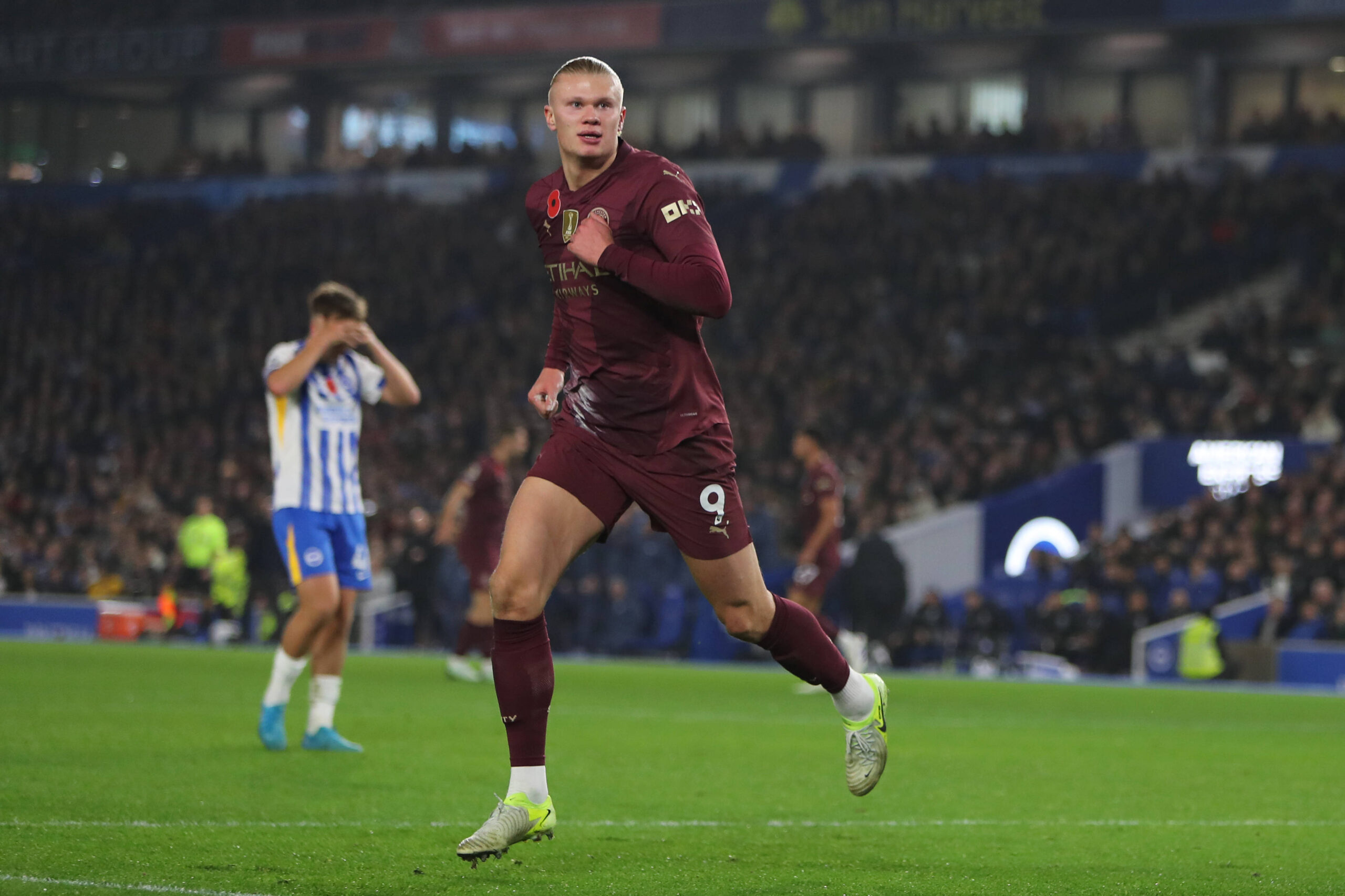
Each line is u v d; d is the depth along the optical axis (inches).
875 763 306.2
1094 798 407.8
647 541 1405.0
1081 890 268.4
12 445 2028.8
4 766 408.5
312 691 467.5
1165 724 703.1
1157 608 1305.4
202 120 3006.9
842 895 258.8
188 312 2297.0
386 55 2659.9
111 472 1929.1
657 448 277.4
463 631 866.1
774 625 289.9
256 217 2474.2
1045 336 1838.1
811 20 2379.4
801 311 1948.8
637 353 275.3
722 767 461.7
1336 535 1295.5
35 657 1007.0
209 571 1455.5
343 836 307.9
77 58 2822.3
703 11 2447.1
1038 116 2493.8
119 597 1572.3
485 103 2851.9
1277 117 2124.8
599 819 346.9
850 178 2285.9
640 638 1375.5
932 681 1075.9
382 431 1836.9
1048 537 1562.5
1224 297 1945.1
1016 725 673.6
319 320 453.7
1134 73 2456.9
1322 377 1614.2
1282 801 410.9
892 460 1583.4
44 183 2746.1
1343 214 1911.9
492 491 869.2
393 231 2377.0
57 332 2281.0
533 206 287.7
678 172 275.4
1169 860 303.7
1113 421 1652.3
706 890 261.0
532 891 256.7
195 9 2817.4
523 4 2581.2
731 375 1813.5
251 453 1870.1
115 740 482.3
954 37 2305.6
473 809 350.6
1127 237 1971.0
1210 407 1640.0
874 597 1209.4
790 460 1651.1
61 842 290.5
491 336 2022.6
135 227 2586.1
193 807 341.4
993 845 319.9
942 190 2127.2
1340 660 1144.2
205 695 693.9
